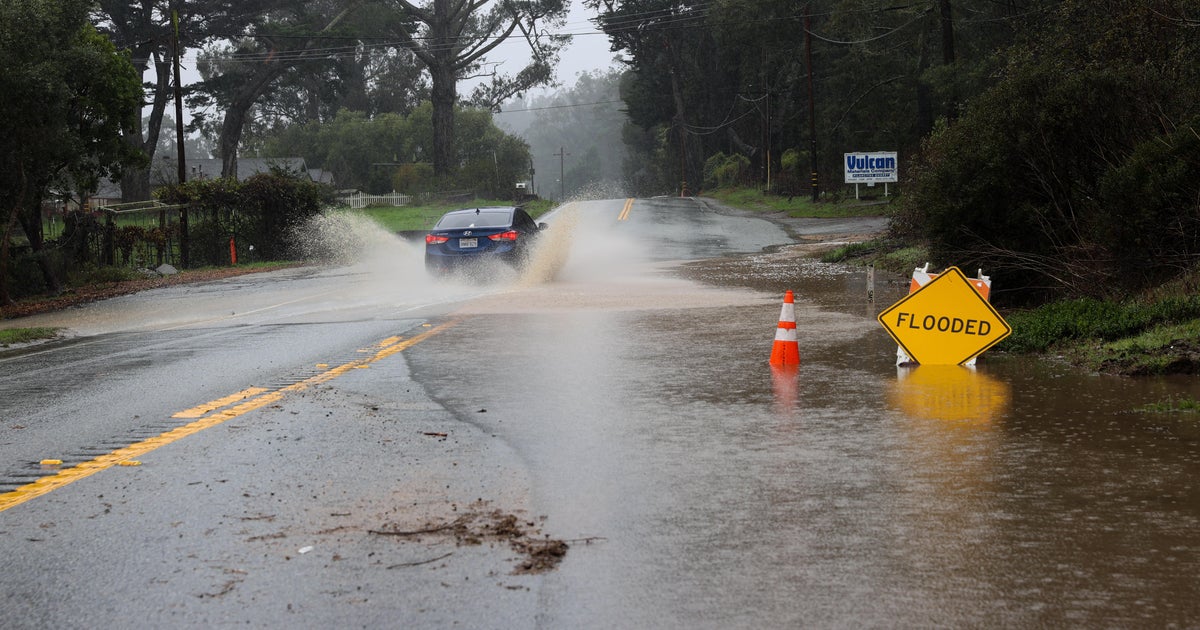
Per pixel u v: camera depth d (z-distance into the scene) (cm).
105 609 424
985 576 442
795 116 8188
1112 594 420
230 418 823
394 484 609
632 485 598
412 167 10688
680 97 10400
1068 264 1323
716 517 533
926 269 1058
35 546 508
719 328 1341
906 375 966
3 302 2455
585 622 401
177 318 1784
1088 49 1783
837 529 509
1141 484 579
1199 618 395
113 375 1096
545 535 509
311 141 12225
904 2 5700
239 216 3856
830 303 1622
